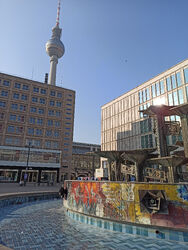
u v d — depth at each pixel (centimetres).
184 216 627
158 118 1227
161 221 657
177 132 1295
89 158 6688
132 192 748
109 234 696
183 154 1382
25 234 691
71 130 5566
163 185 690
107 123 5238
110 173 1322
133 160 1131
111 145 4941
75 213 973
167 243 598
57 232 721
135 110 4312
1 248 448
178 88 3353
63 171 5144
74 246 569
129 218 727
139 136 4078
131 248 554
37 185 3450
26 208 1291
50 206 1406
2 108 4753
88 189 912
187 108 986
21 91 5100
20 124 4875
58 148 5200
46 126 5212
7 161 4394
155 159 1055
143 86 4175
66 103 5703
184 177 1212
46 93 5466
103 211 810
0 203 1229
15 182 4341
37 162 4728
